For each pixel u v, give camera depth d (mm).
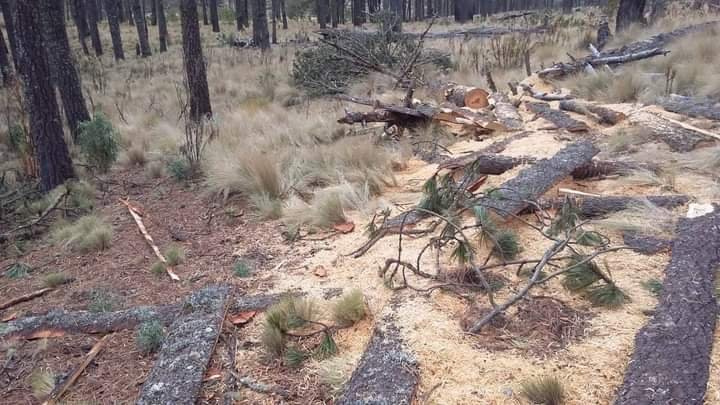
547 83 10000
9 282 4621
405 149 6590
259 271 4105
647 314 2941
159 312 3588
